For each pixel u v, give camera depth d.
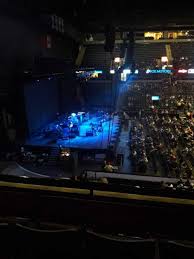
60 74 26.00
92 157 20.62
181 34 35.12
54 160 20.36
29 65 19.19
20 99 22.31
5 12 13.94
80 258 3.35
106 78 31.58
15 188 3.87
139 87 32.19
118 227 3.59
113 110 30.36
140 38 35.47
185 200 3.50
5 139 22.06
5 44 15.87
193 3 9.95
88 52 34.81
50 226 3.62
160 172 18.28
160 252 3.14
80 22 13.05
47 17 15.09
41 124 26.02
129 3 10.47
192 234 3.41
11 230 3.51
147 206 3.48
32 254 3.51
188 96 30.88
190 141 21.92
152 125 25.62
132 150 20.75
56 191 3.75
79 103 31.61
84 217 3.67
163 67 32.12
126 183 9.00
